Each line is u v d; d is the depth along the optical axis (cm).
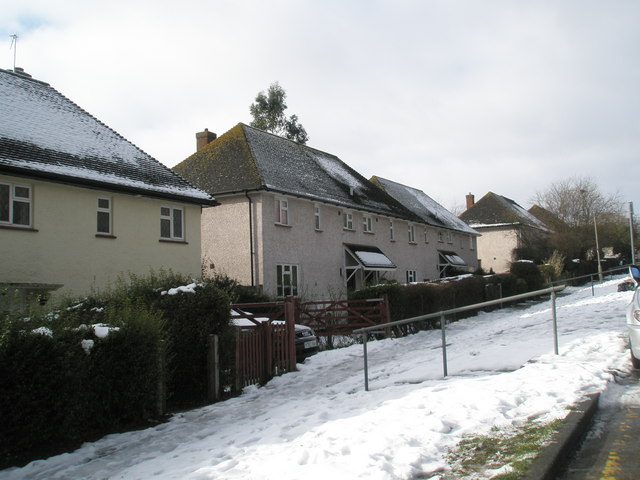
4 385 707
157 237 2020
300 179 2908
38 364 735
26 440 722
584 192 5675
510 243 5812
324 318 1923
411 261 3909
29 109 1938
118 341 874
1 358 698
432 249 4300
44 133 1845
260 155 2827
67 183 1700
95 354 832
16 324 739
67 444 789
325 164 3522
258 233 2483
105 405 855
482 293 2766
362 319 1986
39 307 845
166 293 1134
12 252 1565
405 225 3872
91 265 1778
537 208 6838
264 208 2505
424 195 5234
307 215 2792
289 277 2631
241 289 2194
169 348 1059
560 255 4766
